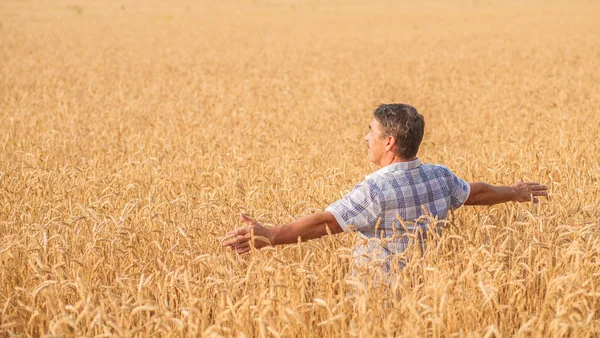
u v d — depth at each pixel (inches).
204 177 265.1
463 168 253.6
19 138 372.8
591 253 137.3
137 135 376.2
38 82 695.7
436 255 141.2
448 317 122.6
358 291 130.4
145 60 987.3
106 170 287.1
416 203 145.7
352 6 2792.8
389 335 111.5
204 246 167.6
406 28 1673.2
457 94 599.5
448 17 2064.5
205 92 634.8
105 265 147.6
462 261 146.8
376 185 143.3
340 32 1579.7
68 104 557.0
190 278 131.8
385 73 800.9
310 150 331.3
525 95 586.9
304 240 144.4
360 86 663.1
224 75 796.6
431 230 141.7
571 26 1583.4
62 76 773.3
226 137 393.1
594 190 210.4
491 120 447.8
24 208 202.2
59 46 1230.9
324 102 552.1
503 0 3016.7
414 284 136.0
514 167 269.0
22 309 132.0
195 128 417.7
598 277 143.9
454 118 474.6
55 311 122.6
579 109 464.4
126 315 127.8
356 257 138.7
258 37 1453.0
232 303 127.7
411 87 663.8
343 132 406.0
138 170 271.1
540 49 1056.2
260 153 337.1
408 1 3093.0
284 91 593.9
